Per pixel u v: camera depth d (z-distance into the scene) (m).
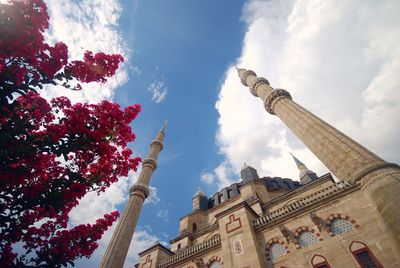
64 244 6.87
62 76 6.95
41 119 7.09
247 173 37.69
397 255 14.30
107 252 24.28
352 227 17.00
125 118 8.07
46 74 6.62
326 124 20.92
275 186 35.81
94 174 7.73
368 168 15.77
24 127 6.03
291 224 19.88
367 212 16.83
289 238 19.12
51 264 6.42
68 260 6.80
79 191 6.79
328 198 19.09
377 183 14.81
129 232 26.77
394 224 12.61
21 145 6.00
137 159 8.56
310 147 20.88
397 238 12.41
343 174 17.31
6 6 5.89
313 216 18.66
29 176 6.30
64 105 7.45
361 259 15.51
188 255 24.33
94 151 7.40
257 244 20.11
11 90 5.94
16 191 6.14
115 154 8.11
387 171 14.95
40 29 6.41
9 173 5.88
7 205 6.09
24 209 6.26
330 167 18.58
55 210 6.58
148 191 32.50
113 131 7.84
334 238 17.25
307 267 17.08
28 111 6.98
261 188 32.72
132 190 31.84
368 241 15.83
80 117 6.97
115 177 8.09
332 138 19.19
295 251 18.28
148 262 27.22
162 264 25.69
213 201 40.41
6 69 5.89
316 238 18.06
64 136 6.68
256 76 36.94
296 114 23.81
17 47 5.91
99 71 7.58
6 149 5.75
